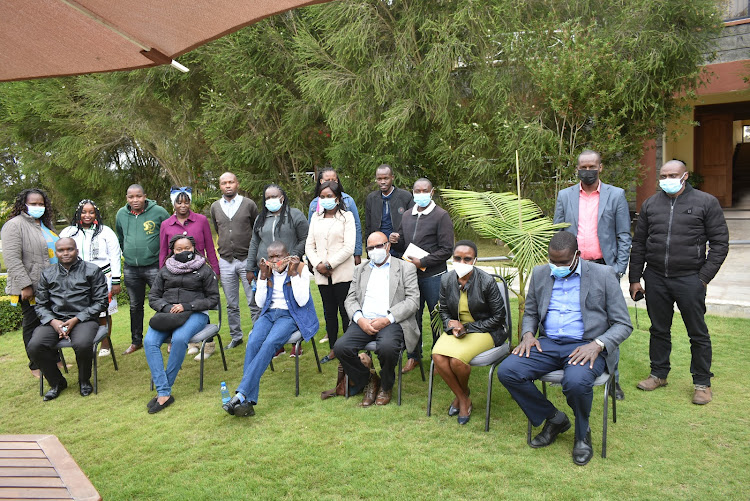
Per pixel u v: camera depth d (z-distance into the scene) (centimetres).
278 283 467
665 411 390
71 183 1588
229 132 1224
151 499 310
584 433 333
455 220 1002
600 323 358
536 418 353
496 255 1012
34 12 174
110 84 1256
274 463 344
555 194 934
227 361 553
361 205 1096
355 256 557
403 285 452
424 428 386
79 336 479
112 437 396
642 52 833
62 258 493
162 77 1191
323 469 334
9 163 1697
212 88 1224
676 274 403
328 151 1098
